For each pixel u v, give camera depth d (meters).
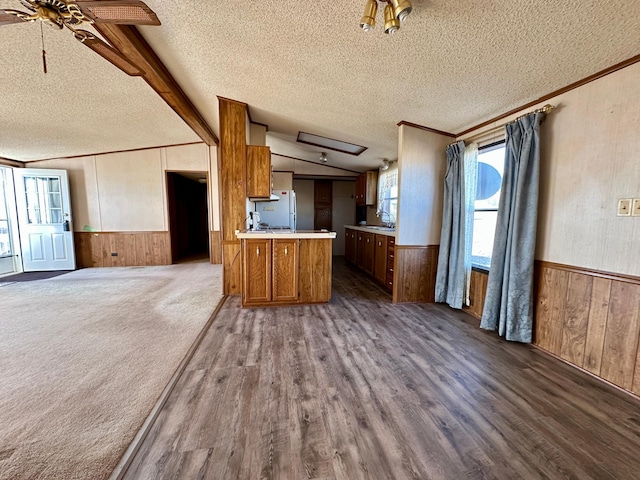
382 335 2.61
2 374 1.92
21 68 2.58
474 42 1.80
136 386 1.81
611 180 1.90
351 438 1.42
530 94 2.35
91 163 5.59
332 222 7.71
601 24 1.51
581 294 2.08
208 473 1.22
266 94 3.18
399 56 2.06
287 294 3.36
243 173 3.70
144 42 2.33
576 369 2.08
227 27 2.05
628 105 1.80
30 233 5.29
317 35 1.98
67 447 1.34
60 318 2.93
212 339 2.48
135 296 3.74
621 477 1.23
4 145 4.50
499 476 1.23
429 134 3.43
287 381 1.88
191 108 3.69
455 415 1.60
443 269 3.43
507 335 2.51
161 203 5.89
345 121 3.64
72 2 1.44
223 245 3.75
